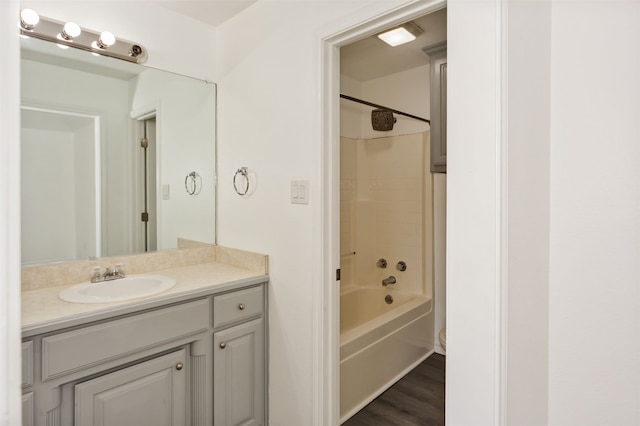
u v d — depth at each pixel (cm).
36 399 122
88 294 168
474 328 84
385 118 291
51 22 167
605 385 111
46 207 171
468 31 85
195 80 221
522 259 94
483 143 83
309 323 171
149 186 204
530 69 99
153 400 154
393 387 238
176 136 214
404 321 255
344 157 323
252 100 202
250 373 187
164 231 211
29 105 166
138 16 197
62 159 176
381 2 140
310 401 171
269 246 193
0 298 49
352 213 330
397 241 312
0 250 49
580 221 114
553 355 119
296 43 176
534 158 103
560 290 117
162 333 154
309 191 170
